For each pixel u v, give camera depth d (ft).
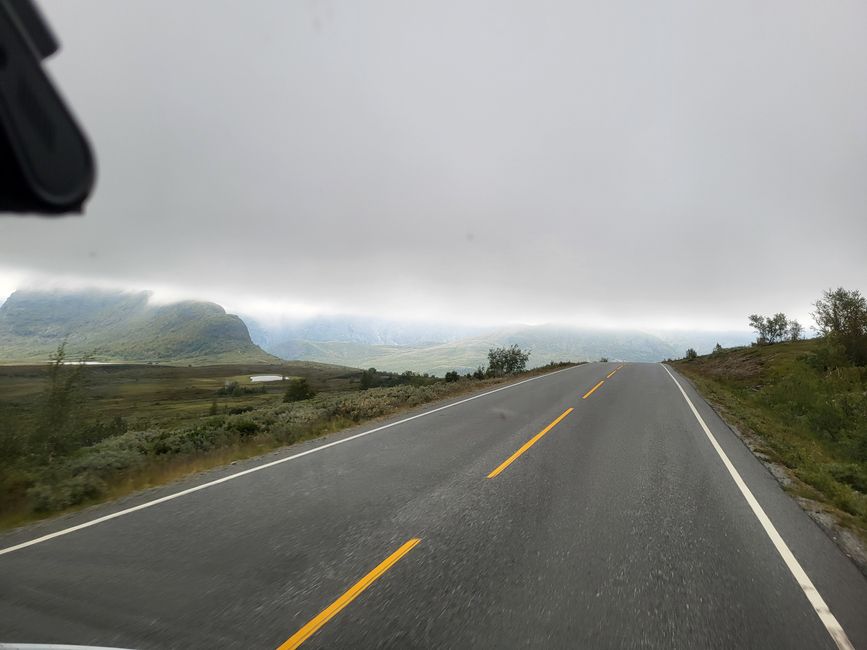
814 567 15.78
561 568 15.49
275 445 35.12
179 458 30.71
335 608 13.04
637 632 12.03
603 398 61.62
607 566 15.66
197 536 18.07
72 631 11.81
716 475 27.07
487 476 26.40
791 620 12.64
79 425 37.65
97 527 19.04
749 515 20.66
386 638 11.72
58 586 14.20
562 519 19.93
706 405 57.36
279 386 512.63
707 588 14.26
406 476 26.37
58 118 3.41
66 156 3.48
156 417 252.62
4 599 13.42
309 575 14.94
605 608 13.12
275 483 25.11
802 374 73.46
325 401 66.18
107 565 15.61
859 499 23.48
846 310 88.63
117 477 26.27
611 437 37.17
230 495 23.08
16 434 31.73
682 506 21.71
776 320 164.45
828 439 47.96
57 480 24.56
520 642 11.59
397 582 14.51
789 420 55.31
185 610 12.89
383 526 19.10
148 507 21.44
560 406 54.29
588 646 11.47
